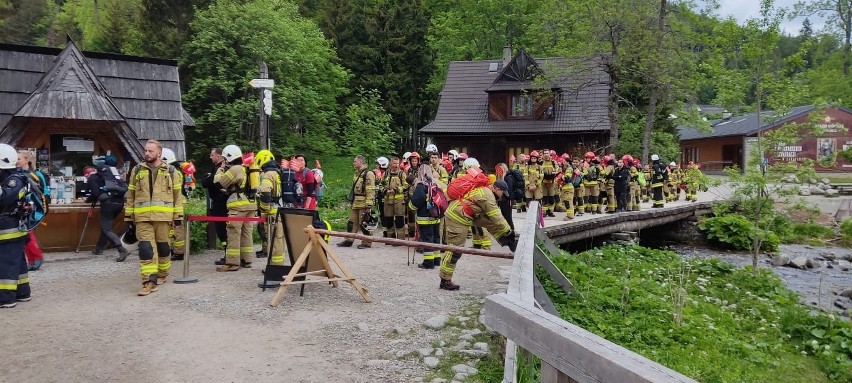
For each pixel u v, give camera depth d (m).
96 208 11.62
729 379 6.60
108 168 10.81
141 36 34.03
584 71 30.62
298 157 13.58
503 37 47.19
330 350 5.87
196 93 32.19
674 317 8.48
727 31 13.52
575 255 13.32
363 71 44.78
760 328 9.03
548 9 34.03
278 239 8.49
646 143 30.00
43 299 7.71
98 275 9.28
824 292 13.72
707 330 8.24
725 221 20.08
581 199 18.50
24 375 5.14
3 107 12.55
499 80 35.47
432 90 45.12
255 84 13.96
